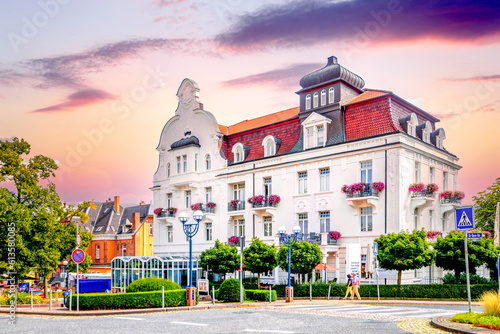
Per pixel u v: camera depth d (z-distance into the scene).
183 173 49.12
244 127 48.25
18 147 37.47
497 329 13.55
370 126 36.69
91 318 20.44
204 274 40.62
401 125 36.28
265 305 26.11
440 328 14.44
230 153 47.09
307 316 18.97
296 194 40.25
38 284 49.75
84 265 39.53
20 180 36.81
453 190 40.38
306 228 39.53
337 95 39.34
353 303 27.36
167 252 50.69
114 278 39.44
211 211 46.41
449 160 41.31
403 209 34.38
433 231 35.72
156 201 53.09
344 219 37.03
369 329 14.55
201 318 18.72
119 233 81.25
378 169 35.44
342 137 37.88
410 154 35.72
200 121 48.97
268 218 42.56
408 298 29.94
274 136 43.59
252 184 43.62
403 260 29.86
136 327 16.00
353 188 35.81
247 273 43.50
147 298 23.91
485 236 32.47
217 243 36.59
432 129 41.91
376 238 32.31
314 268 33.81
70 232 38.97
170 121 52.31
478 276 36.12
